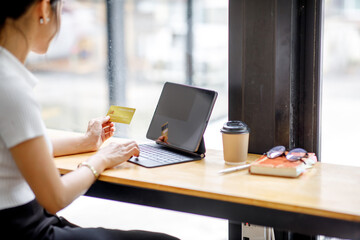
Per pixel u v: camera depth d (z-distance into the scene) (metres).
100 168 1.36
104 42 2.63
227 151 1.48
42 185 1.13
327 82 1.74
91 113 3.45
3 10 1.12
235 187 1.24
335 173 1.37
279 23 1.56
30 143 1.10
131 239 1.31
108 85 2.60
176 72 2.96
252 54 1.64
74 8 3.36
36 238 1.21
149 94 2.73
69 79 3.62
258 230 1.67
